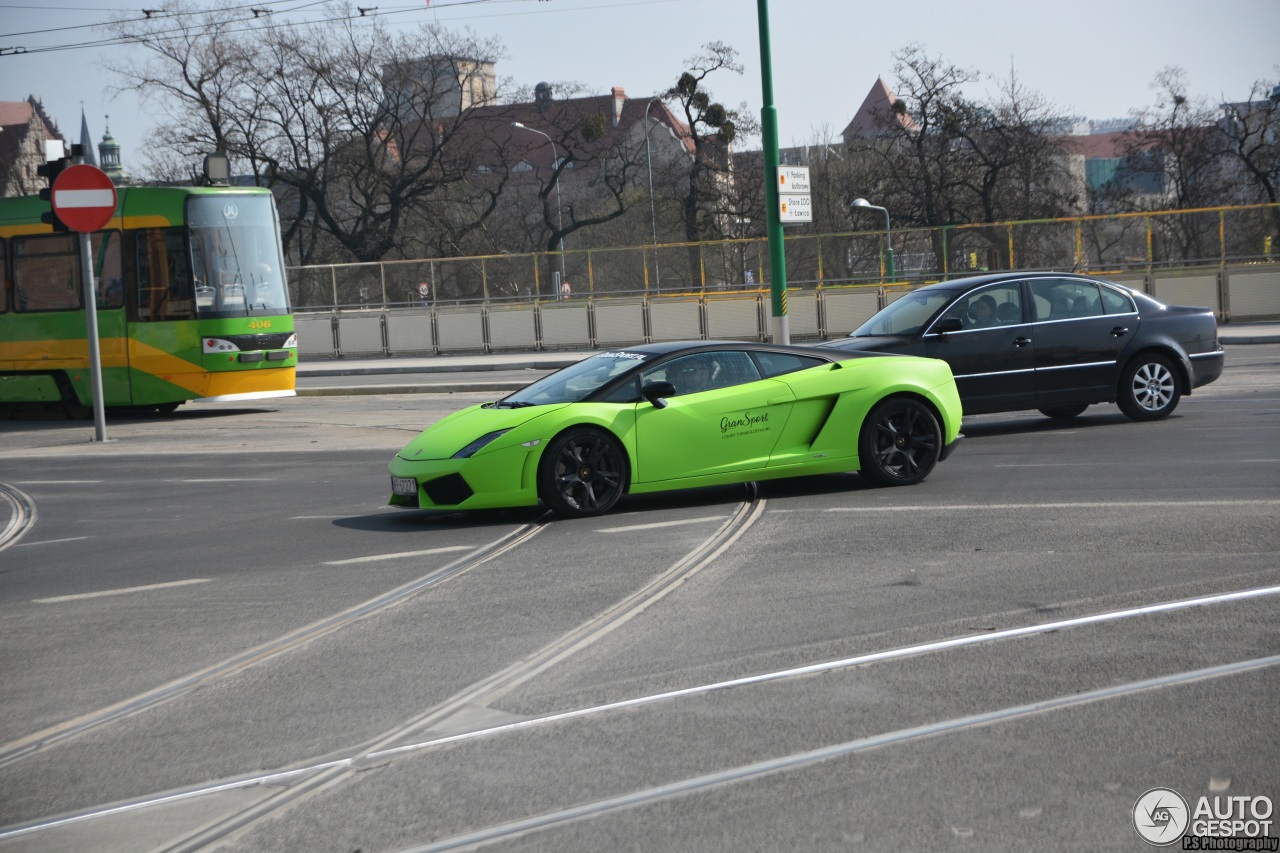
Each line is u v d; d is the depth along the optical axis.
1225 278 33.41
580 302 37.22
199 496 12.14
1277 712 4.68
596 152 58.72
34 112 123.31
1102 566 7.20
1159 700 4.87
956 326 13.38
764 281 38.78
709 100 55.97
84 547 9.70
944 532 8.46
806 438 10.27
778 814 3.93
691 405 9.95
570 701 5.21
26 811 4.31
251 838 3.96
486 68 58.41
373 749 4.73
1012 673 5.29
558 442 9.66
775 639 6.00
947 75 54.62
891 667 5.46
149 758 4.77
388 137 54.72
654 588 7.22
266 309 20.58
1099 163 90.44
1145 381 14.05
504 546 8.77
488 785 4.31
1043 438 13.37
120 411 22.39
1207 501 9.12
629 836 3.82
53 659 6.30
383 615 6.88
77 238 20.36
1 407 22.42
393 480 9.89
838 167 61.91
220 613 7.12
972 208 54.56
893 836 3.74
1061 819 3.82
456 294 40.44
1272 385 18.00
